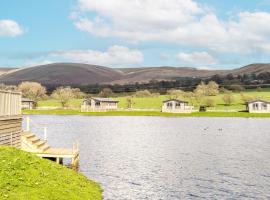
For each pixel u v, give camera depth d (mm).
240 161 54219
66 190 27453
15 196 22438
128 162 52469
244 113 182375
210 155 60281
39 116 176125
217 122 143375
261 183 39594
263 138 87375
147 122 143000
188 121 149250
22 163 28938
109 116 183625
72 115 188250
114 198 32469
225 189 36969
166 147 70625
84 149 66875
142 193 35000
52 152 41062
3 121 36156
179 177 42344
